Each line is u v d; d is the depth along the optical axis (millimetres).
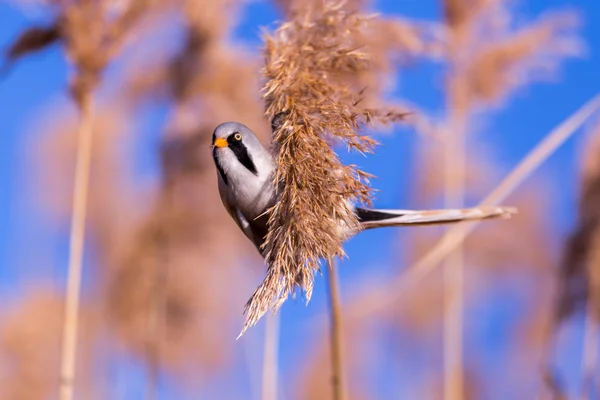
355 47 5352
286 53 5191
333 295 6605
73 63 9516
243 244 14422
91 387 15484
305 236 4461
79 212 9414
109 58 9594
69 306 9227
